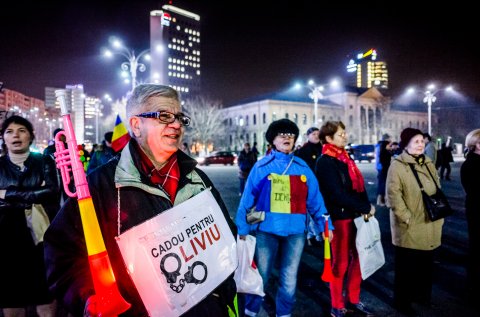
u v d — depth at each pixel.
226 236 1.70
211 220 1.66
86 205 1.31
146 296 1.39
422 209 3.59
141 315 1.40
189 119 1.66
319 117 69.38
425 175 3.63
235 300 1.74
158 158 1.63
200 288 1.53
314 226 3.52
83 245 1.43
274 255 3.29
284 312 3.31
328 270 3.32
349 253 3.78
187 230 1.56
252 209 3.31
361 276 3.70
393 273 4.86
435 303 3.95
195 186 1.70
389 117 71.56
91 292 1.31
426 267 3.76
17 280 2.61
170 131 1.58
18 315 2.79
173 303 1.44
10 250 2.59
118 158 1.62
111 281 1.26
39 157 2.88
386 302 3.97
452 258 5.43
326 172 3.60
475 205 3.97
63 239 1.42
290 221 3.22
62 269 1.40
